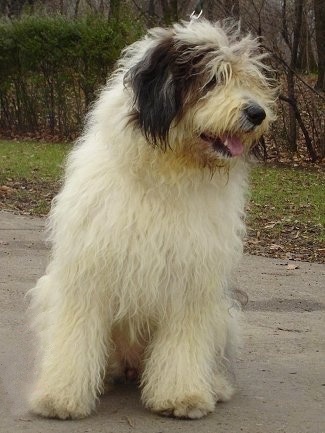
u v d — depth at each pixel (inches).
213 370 93.4
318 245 203.3
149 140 82.9
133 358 94.6
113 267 85.0
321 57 417.7
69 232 86.3
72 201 86.6
